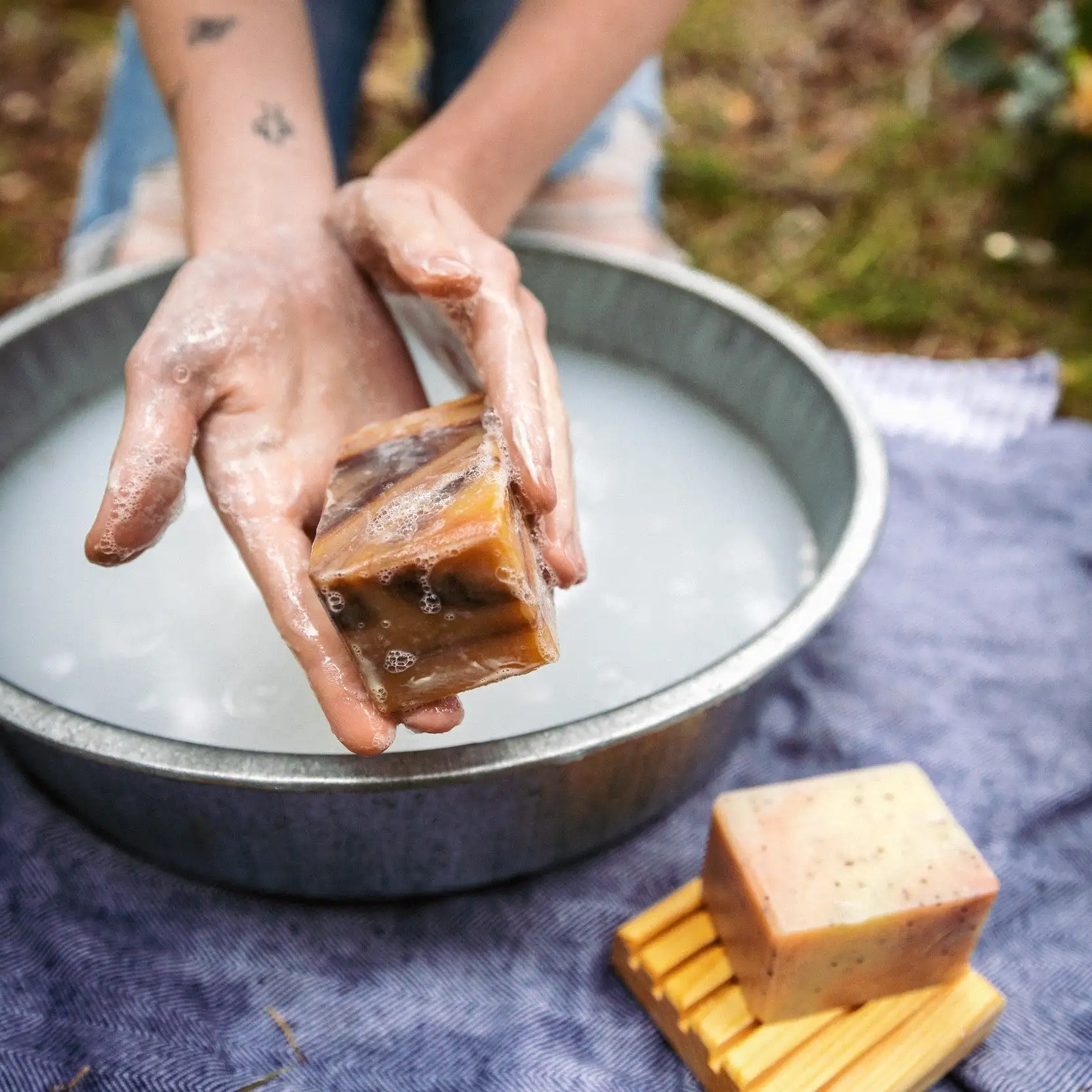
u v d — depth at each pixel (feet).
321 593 2.04
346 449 2.43
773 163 7.12
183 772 2.35
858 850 2.61
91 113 7.31
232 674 3.04
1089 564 4.25
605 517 3.60
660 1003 2.74
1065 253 6.42
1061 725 3.65
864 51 8.01
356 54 4.97
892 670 3.81
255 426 2.79
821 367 3.59
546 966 2.93
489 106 3.46
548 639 2.13
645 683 3.08
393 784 2.37
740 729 3.09
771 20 8.32
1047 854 3.31
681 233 6.61
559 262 4.10
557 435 2.62
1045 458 4.69
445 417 2.46
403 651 2.11
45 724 2.42
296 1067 2.69
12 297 5.98
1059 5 6.58
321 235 3.18
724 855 2.67
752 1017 2.66
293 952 2.92
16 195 6.64
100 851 3.11
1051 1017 2.86
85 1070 2.65
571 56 3.51
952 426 4.89
